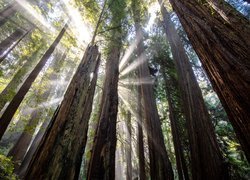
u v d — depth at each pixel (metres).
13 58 10.63
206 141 5.50
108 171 5.36
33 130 8.05
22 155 9.50
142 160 8.53
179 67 7.73
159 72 11.39
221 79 2.04
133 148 14.34
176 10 3.22
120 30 9.12
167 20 10.13
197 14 2.67
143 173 8.20
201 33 2.43
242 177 6.53
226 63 1.97
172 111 8.96
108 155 5.64
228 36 2.09
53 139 3.78
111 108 6.75
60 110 4.35
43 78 9.11
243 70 1.78
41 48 10.61
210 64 2.22
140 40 10.68
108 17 9.12
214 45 2.17
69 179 3.62
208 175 4.96
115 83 7.57
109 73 7.86
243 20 2.14
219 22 2.30
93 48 6.37
